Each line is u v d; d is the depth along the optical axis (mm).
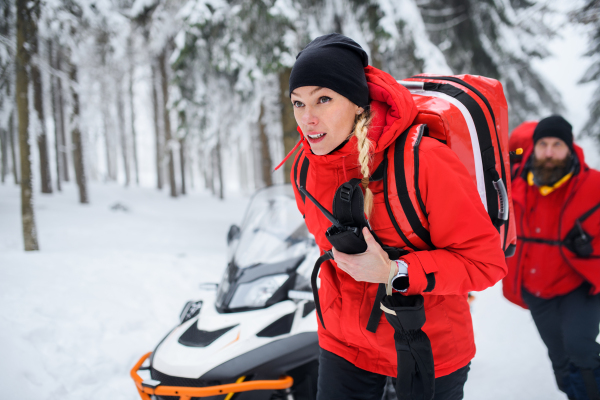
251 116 11141
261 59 7152
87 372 3008
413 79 1527
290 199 2809
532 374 3109
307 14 7145
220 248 8891
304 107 1187
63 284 4754
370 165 1168
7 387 2621
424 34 7547
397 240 1210
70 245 8352
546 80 16422
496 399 2750
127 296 4621
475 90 1338
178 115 9375
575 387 2348
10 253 6422
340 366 1474
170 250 8070
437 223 1137
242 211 20578
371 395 1478
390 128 1126
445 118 1200
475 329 4203
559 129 2330
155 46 17094
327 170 1288
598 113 14289
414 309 1125
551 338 2465
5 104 9734
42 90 16719
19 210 13094
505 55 10242
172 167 22938
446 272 1114
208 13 6918
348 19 7398
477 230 1123
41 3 7211
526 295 2557
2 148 23422
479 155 1268
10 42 7266
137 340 3619
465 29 9406
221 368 1982
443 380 1325
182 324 2434
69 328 3600
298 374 2117
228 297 2402
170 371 2035
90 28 11117
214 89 10703
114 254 6816
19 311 3779
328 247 1432
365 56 1213
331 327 1479
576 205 2301
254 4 6711
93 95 23469
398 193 1142
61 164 25719
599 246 2244
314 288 1389
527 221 2508
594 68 13656
